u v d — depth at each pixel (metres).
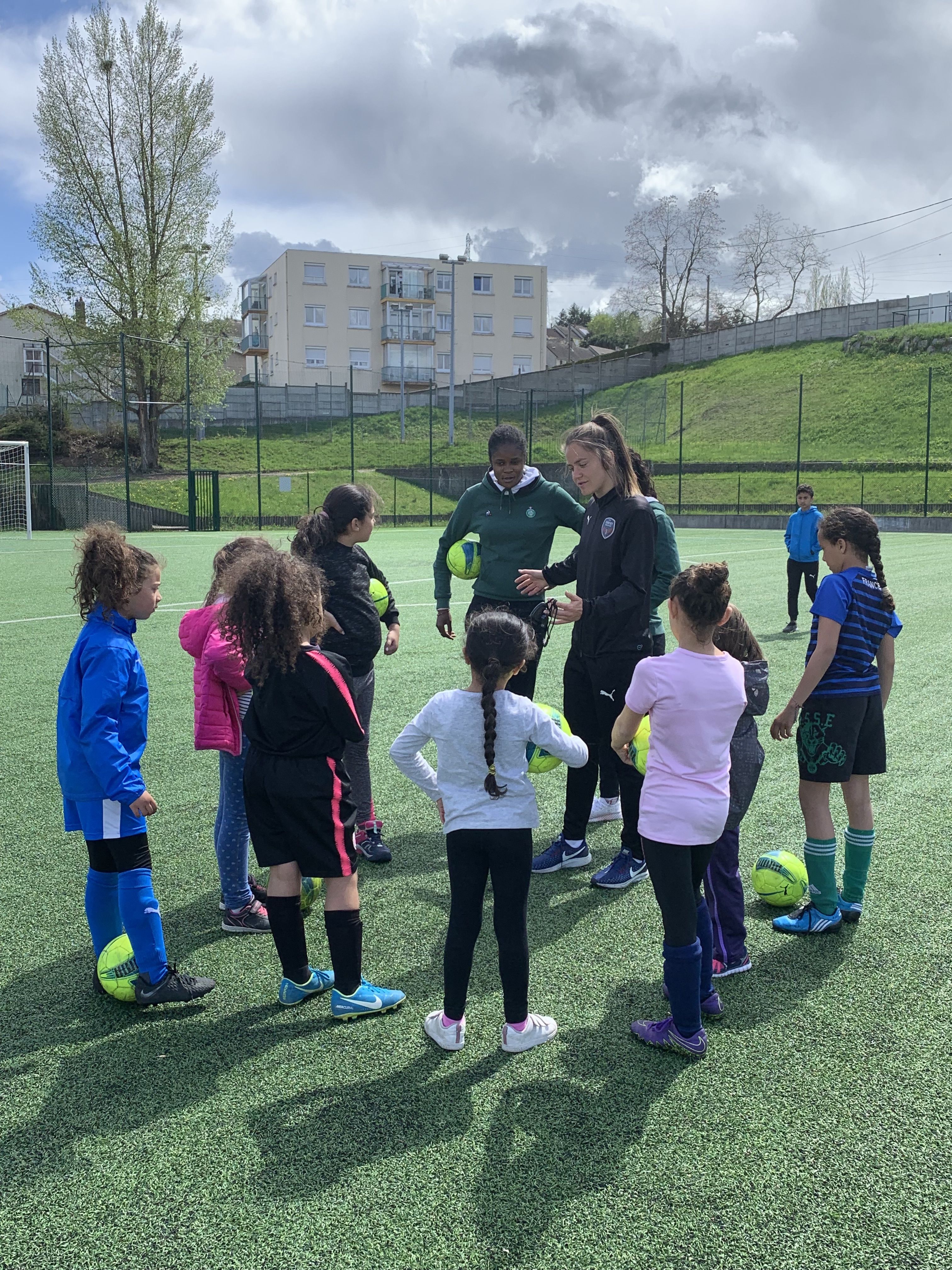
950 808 4.48
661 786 2.49
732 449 41.16
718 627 2.83
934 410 39.84
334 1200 1.94
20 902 3.41
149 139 36.97
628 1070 2.42
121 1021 2.68
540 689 6.88
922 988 2.85
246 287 68.75
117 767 2.53
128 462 35.50
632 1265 1.77
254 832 2.69
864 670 3.09
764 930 3.29
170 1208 1.92
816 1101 2.29
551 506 4.29
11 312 38.06
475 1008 2.74
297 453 42.03
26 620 9.90
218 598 3.11
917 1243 1.83
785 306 70.56
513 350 66.00
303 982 2.75
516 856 2.47
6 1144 2.12
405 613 10.93
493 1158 2.07
